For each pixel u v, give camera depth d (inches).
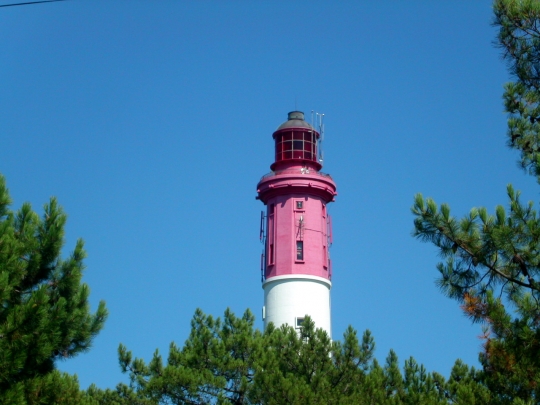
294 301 2935.5
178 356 2233.0
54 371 1381.6
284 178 3065.9
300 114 3223.4
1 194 1435.8
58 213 1487.5
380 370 2132.1
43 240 1435.8
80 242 1488.7
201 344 2226.9
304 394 1966.0
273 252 3038.9
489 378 1585.9
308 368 2161.7
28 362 1347.2
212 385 2076.8
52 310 1365.7
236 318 2359.7
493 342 1269.7
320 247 3038.9
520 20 1411.2
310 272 2974.9
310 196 3080.7
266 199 3147.1
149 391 2103.8
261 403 2023.9
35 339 1316.4
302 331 2262.6
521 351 1245.7
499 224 1204.5
